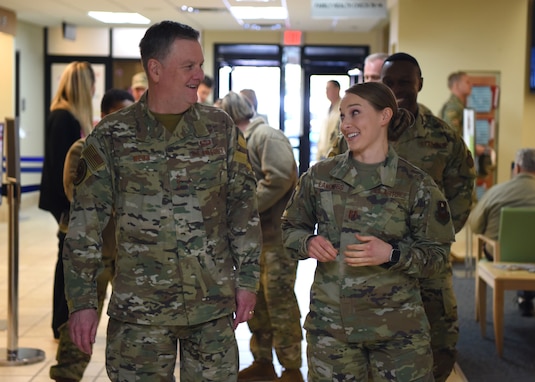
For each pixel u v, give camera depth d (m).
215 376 2.85
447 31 10.70
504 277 5.54
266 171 4.59
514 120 10.72
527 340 5.98
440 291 3.79
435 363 3.86
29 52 14.65
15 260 5.26
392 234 2.98
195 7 11.21
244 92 6.58
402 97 3.73
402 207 2.98
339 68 15.43
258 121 4.73
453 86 9.37
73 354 4.28
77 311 2.77
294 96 15.48
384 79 3.76
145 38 2.84
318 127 15.61
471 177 3.89
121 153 2.82
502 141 10.73
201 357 2.85
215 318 2.83
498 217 6.48
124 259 2.82
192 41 2.82
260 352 4.93
